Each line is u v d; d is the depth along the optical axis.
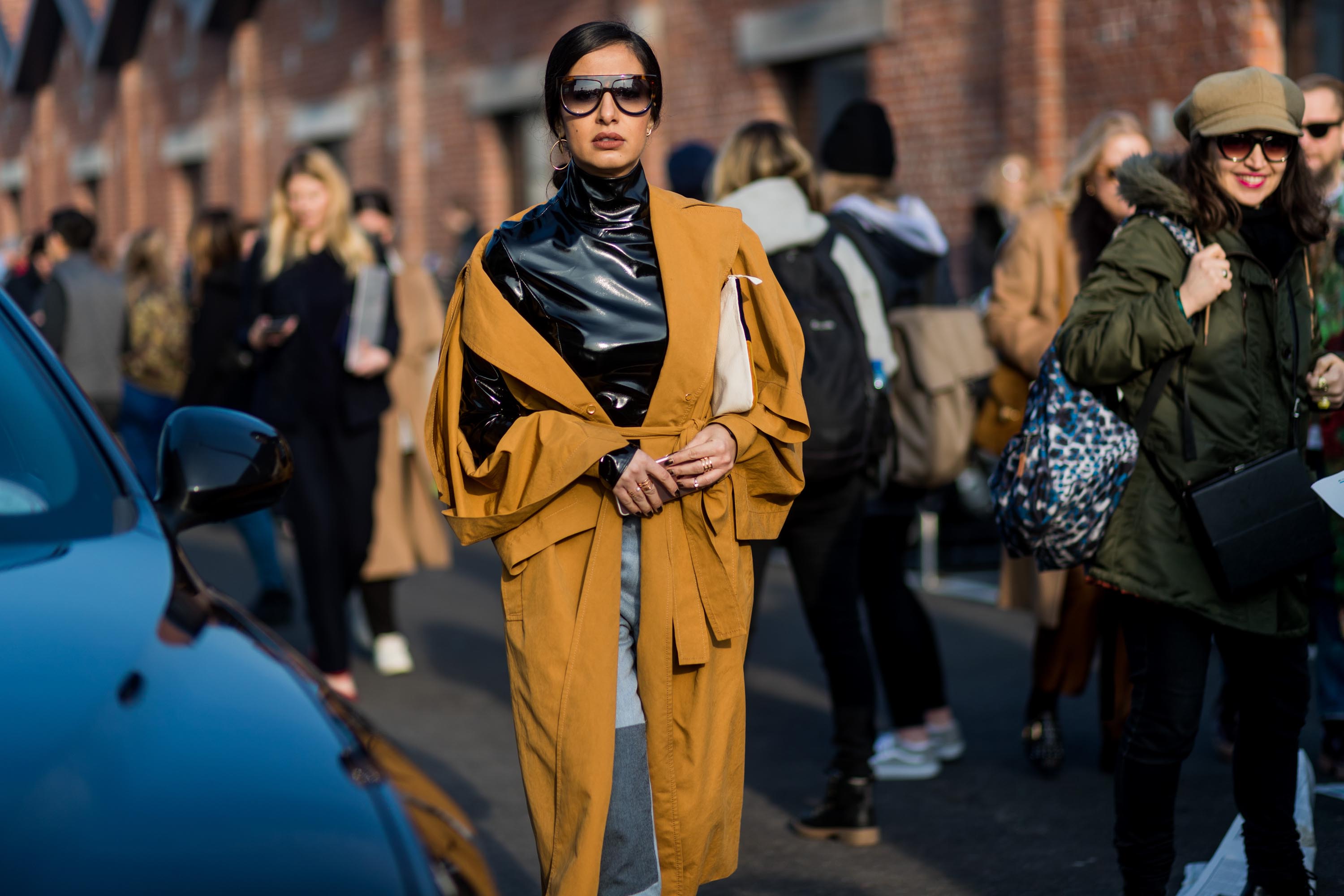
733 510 2.88
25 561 2.14
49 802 1.63
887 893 3.95
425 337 7.04
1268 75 3.21
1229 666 3.37
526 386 2.78
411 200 17.92
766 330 2.90
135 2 25.64
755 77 12.84
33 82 31.94
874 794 4.81
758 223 4.28
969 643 6.91
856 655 4.32
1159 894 3.26
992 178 8.69
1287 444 3.25
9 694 1.79
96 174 29.03
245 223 10.15
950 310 4.88
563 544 2.80
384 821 1.73
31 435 2.45
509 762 5.25
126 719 1.78
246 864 1.60
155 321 9.00
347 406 5.96
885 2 11.49
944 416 4.76
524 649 2.78
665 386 2.77
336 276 6.02
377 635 6.68
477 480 2.79
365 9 18.77
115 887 1.54
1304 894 3.32
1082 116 10.14
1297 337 3.28
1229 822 4.36
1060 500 3.21
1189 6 9.38
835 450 4.10
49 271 10.96
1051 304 5.01
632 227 2.79
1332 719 4.59
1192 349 3.19
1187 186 3.25
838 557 4.30
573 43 2.73
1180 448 3.18
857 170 4.90
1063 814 4.54
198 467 2.56
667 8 13.68
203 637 2.02
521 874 4.13
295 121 20.61
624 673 2.83
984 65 10.83
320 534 5.95
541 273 2.76
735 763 2.91
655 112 2.81
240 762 1.76
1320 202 3.29
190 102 24.06
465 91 16.95
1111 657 4.80
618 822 2.76
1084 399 3.25
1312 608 4.63
